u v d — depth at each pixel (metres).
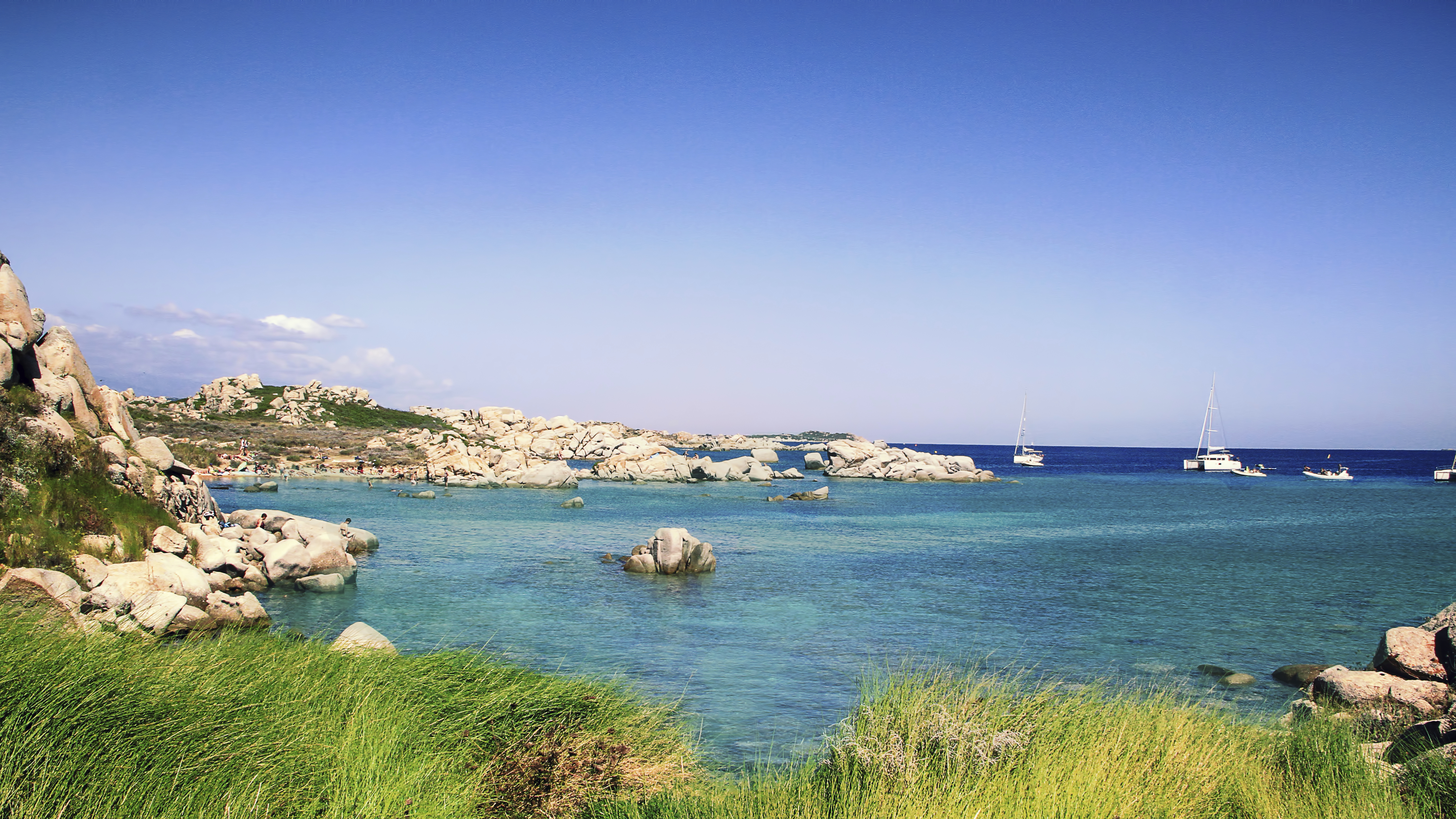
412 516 53.41
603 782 8.96
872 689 11.87
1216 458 155.62
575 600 25.56
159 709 6.56
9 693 5.79
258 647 10.00
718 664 17.89
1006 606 26.06
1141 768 7.84
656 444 119.62
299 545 26.75
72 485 20.75
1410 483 127.00
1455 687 11.17
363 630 13.26
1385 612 25.53
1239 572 34.25
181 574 19.59
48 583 13.97
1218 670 18.02
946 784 7.21
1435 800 7.21
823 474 126.62
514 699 10.19
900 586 29.86
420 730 8.77
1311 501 83.69
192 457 67.12
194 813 5.81
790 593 27.95
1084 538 48.06
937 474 114.81
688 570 32.25
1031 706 9.32
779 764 11.34
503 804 8.12
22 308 22.83
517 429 169.62
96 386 26.72
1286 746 8.97
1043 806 6.65
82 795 5.47
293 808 6.36
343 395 157.88
